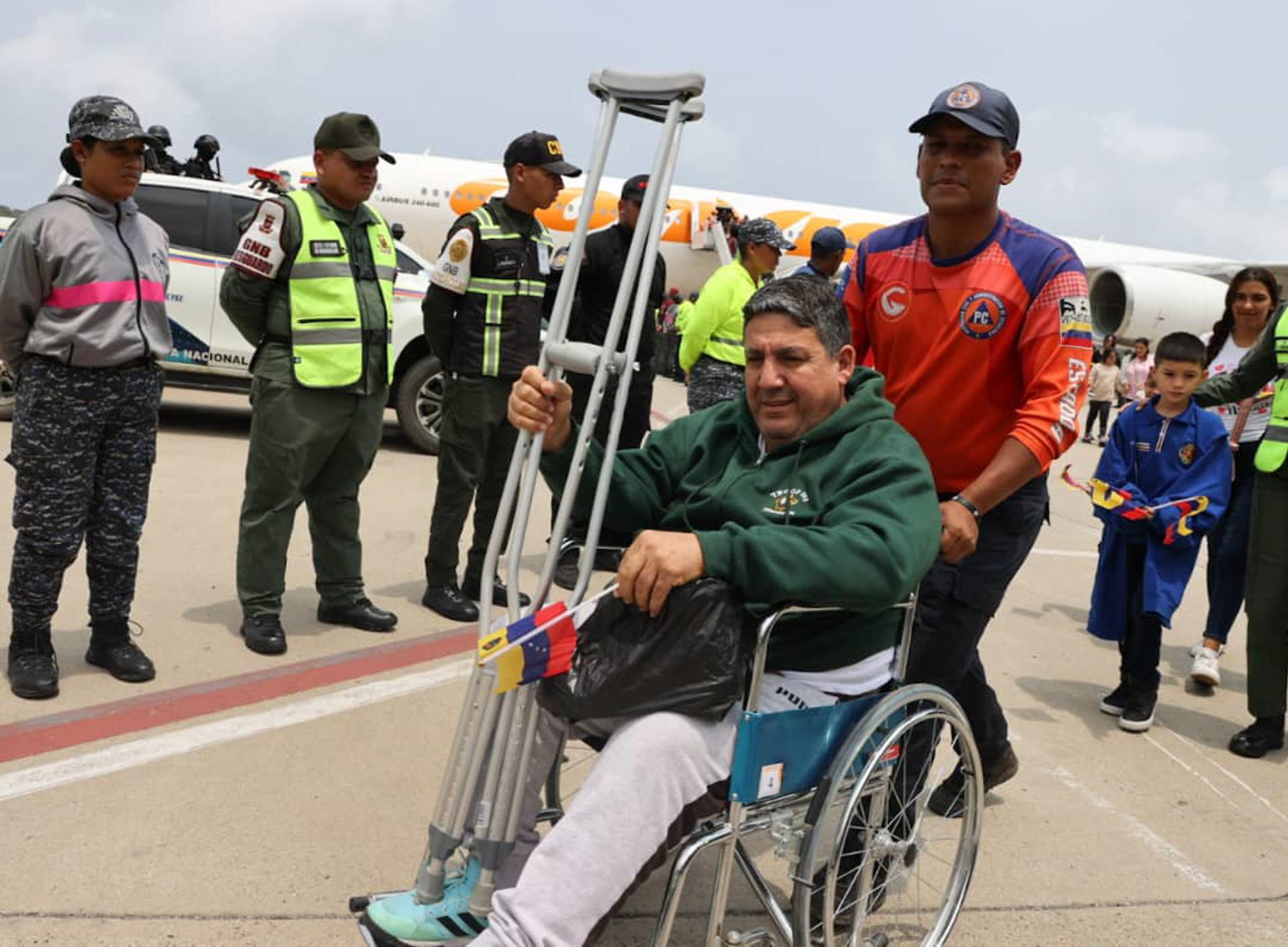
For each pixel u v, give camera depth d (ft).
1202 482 13.15
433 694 12.69
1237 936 9.00
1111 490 13.28
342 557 14.43
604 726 7.16
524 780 6.83
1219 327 17.01
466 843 7.01
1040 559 23.31
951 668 9.07
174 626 13.94
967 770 8.20
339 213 13.19
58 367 10.82
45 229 10.57
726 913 8.83
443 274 14.32
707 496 7.89
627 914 8.74
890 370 9.48
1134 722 13.55
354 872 8.90
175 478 22.09
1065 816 11.08
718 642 6.48
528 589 16.52
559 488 7.93
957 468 9.37
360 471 14.17
